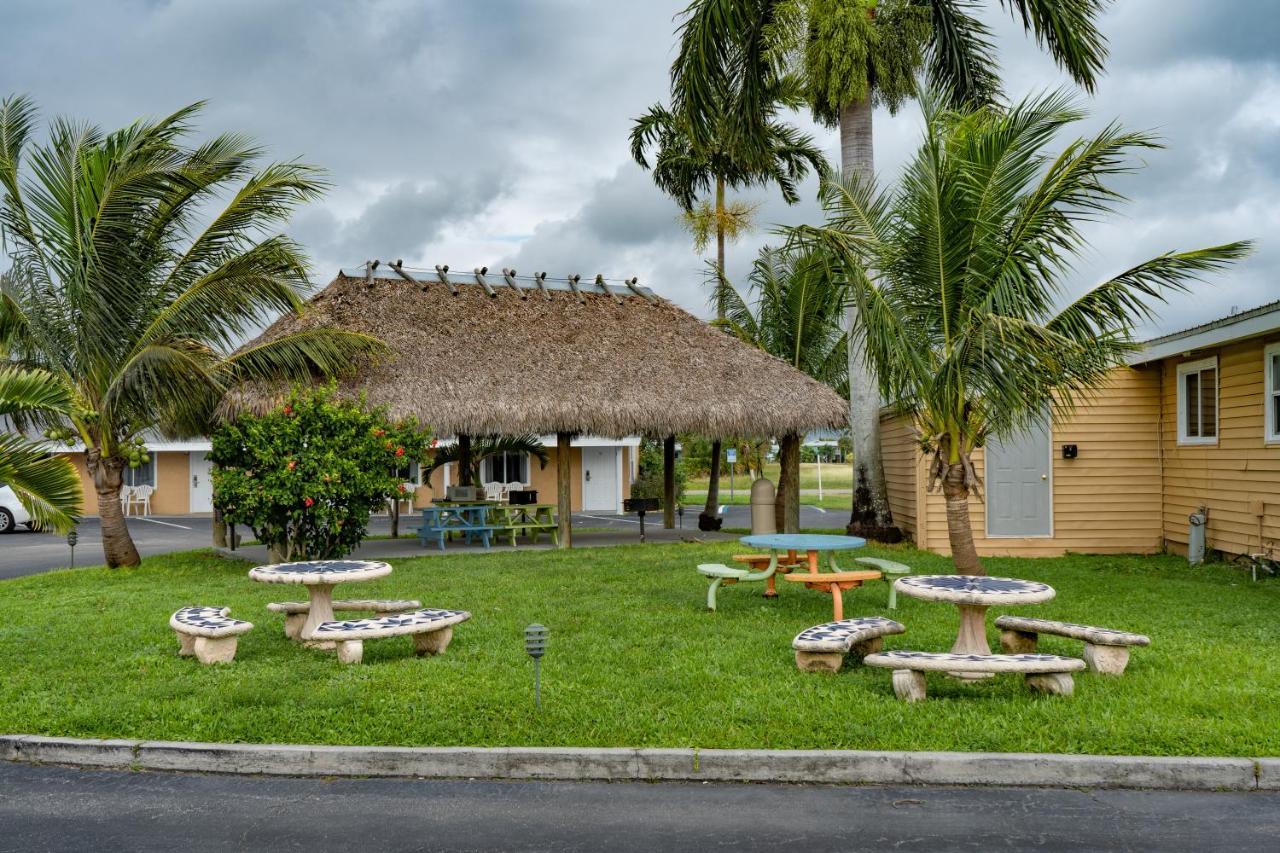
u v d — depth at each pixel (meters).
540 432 16.19
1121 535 15.80
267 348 15.13
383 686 6.61
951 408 11.12
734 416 16.86
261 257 14.31
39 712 6.16
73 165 13.52
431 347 16.86
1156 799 4.87
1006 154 10.55
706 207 26.12
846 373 21.86
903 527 17.53
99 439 14.61
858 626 7.44
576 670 7.10
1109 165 10.11
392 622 7.55
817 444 63.25
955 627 8.89
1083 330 10.66
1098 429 15.86
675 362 17.94
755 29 17.48
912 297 11.31
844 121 17.11
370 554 16.42
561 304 19.12
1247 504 13.38
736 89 18.16
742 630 8.69
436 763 5.32
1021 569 13.34
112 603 10.84
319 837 4.47
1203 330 13.28
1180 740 5.32
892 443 18.66
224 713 6.01
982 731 5.46
